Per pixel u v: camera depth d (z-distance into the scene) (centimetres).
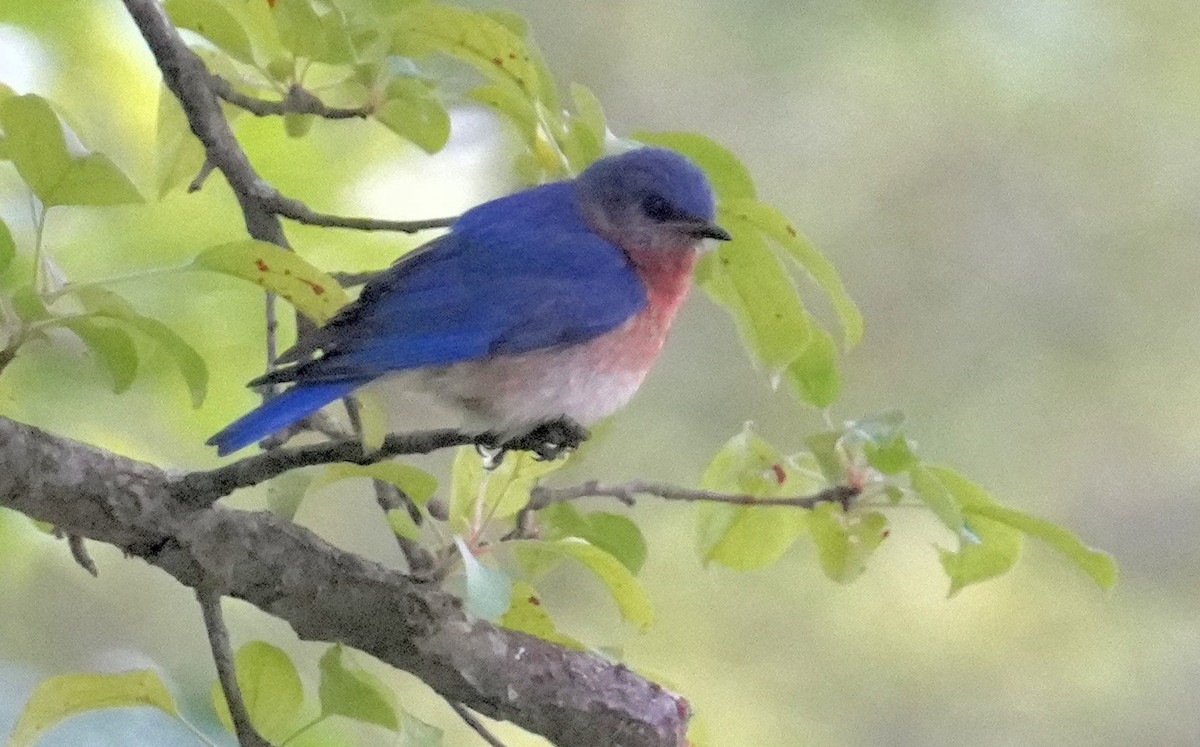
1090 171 1667
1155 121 1653
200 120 830
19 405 929
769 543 865
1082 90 1652
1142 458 1639
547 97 802
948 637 1573
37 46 1085
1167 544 1620
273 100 880
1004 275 1655
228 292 1077
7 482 688
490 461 825
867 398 1616
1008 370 1644
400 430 1185
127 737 907
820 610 1570
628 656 1517
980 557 812
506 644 788
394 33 778
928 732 1538
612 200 949
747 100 1661
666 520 1540
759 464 852
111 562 1292
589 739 797
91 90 1102
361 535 1502
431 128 813
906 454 760
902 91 1655
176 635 1295
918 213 1666
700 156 881
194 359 708
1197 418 1641
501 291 894
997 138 1664
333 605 754
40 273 732
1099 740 1540
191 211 1088
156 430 1102
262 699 766
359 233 1144
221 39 805
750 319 834
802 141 1658
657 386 1581
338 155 1154
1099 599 1590
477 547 784
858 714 1541
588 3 1656
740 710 1519
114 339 709
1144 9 1630
